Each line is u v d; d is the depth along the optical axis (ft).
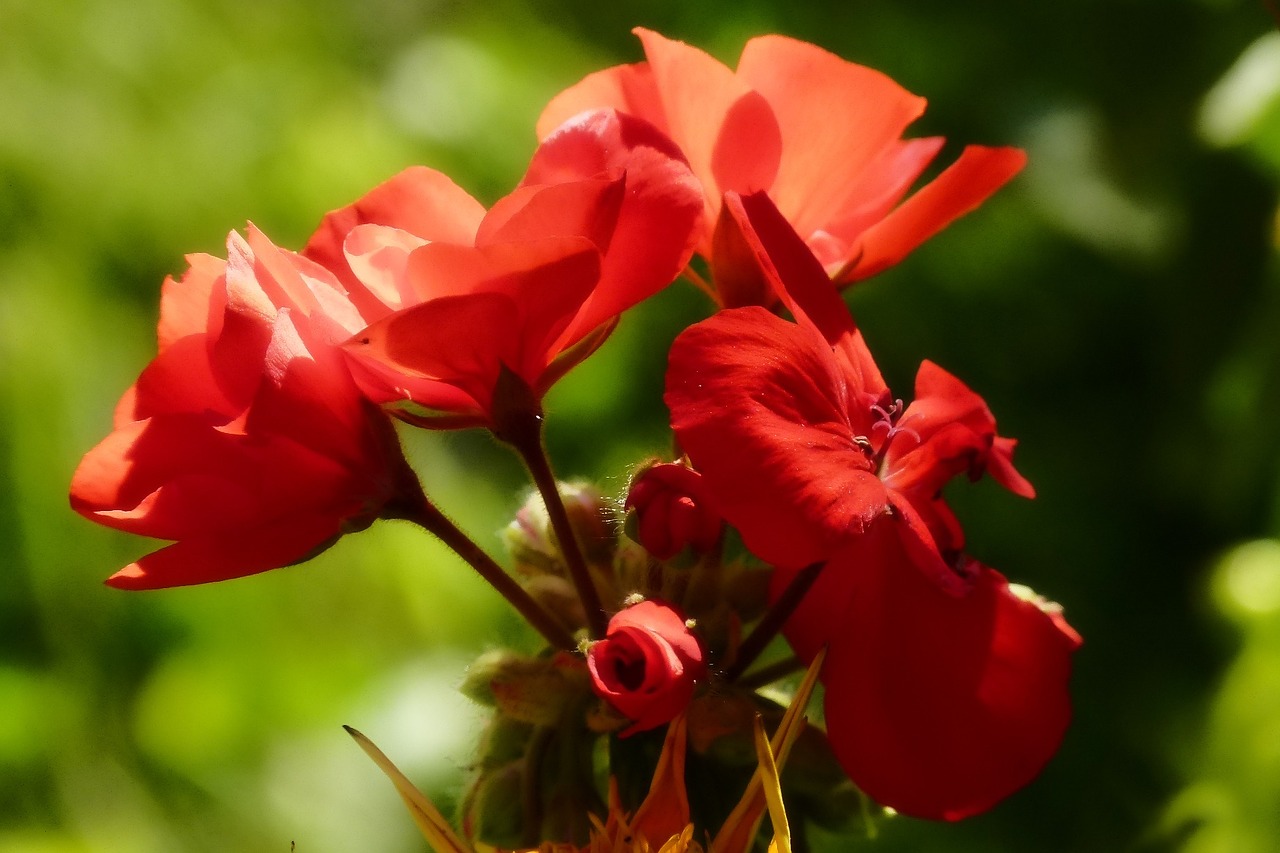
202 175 2.36
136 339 2.29
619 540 1.43
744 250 1.43
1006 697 1.39
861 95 1.44
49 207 2.26
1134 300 2.29
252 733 2.14
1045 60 2.34
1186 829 1.75
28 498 2.16
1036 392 2.35
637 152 1.38
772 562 1.32
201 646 2.19
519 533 1.44
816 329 1.36
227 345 1.35
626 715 1.33
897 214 1.43
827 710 1.39
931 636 1.39
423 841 2.08
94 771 2.15
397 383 1.37
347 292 1.39
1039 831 2.16
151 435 1.37
